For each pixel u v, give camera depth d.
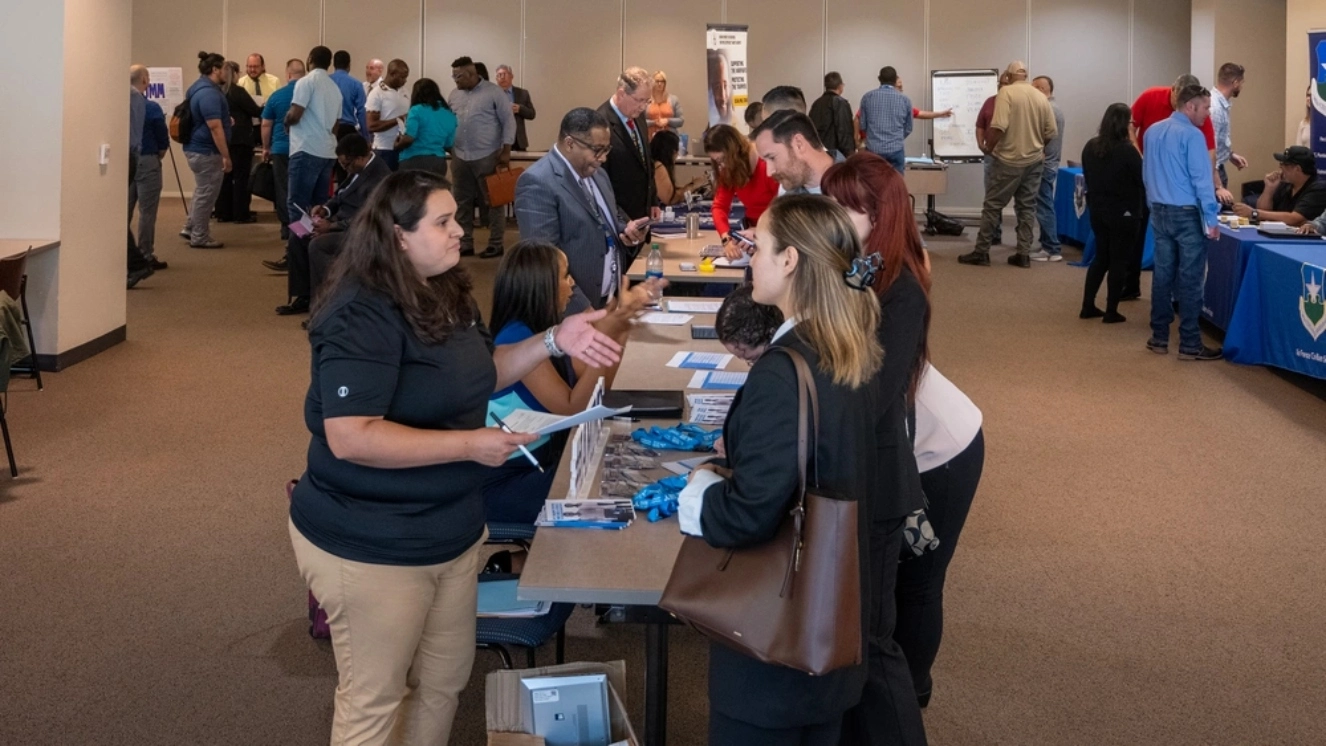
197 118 11.13
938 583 2.85
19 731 3.01
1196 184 7.00
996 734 3.06
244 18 15.35
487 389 2.30
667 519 2.52
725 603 1.92
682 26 15.34
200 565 4.08
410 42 15.39
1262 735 3.07
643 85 5.91
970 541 4.38
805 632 1.87
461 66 11.04
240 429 5.67
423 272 2.18
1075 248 12.44
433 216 2.13
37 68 6.38
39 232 6.51
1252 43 12.94
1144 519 4.60
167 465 5.12
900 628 2.87
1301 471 5.16
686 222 7.04
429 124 11.09
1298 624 3.70
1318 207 8.37
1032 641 3.59
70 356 6.73
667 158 8.56
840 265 1.97
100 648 3.47
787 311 2.03
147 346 7.31
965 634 3.63
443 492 2.21
